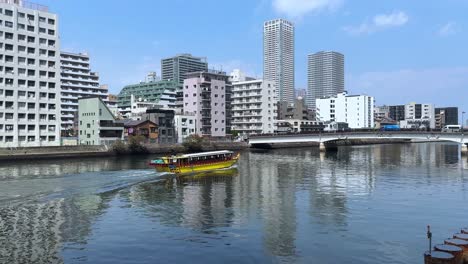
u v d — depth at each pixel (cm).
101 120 11425
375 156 11112
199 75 15550
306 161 9562
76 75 19538
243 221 3600
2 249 2836
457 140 10738
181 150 11919
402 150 14000
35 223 3512
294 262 2575
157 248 2859
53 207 4116
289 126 18550
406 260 2594
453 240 2292
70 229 3344
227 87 16600
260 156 11288
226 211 4003
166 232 3262
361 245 2894
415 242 2959
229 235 3166
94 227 3409
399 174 6844
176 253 2753
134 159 9781
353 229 3309
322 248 2834
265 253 2742
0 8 10300
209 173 7106
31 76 10856
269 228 3362
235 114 18288
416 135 11362
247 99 17875
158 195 4884
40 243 2972
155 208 4141
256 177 6581
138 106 18325
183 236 3147
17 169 7331
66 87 19075
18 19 10650
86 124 11694
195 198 4691
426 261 2073
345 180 6162
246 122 17812
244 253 2742
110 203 4366
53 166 7931
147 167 7669
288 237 3098
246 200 4572
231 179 6331
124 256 2700
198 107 15100
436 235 3133
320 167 8119
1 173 6606
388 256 2667
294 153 12581
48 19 11356
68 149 9919
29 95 10831
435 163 8856
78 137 11981
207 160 7369
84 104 11738
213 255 2708
